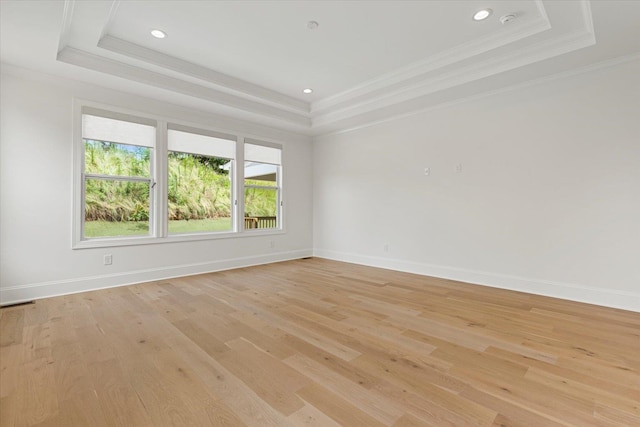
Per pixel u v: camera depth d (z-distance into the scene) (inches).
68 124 136.2
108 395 63.1
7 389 64.8
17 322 102.9
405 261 186.9
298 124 206.7
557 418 56.1
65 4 88.6
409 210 184.5
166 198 166.4
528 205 139.3
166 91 147.3
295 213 233.8
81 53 122.0
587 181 124.0
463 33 117.1
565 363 76.3
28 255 127.2
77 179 138.4
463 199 160.9
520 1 98.2
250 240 205.3
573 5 94.3
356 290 144.6
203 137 182.7
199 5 100.3
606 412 57.7
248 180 210.4
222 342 88.5
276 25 111.8
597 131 121.6
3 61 118.9
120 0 97.7
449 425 54.4
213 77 151.6
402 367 74.6
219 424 54.7
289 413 57.7
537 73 130.0
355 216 215.5
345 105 188.5
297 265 207.6
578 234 126.4
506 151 145.6
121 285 150.9
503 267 147.3
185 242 174.2
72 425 54.1
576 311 114.0
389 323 103.3
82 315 110.2
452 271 165.6
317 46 127.0
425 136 176.1
